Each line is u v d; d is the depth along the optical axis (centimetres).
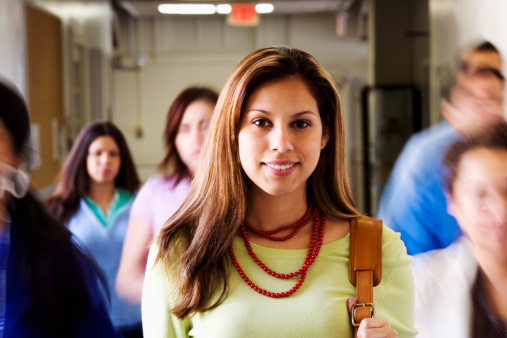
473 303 222
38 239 163
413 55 824
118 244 326
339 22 1005
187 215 143
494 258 214
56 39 565
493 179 217
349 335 133
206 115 291
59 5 577
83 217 328
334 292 135
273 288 135
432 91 482
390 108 795
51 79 545
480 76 231
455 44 392
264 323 131
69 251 166
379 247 140
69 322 165
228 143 136
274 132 131
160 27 1064
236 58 1070
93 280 172
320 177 147
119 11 1053
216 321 133
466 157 222
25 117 165
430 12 495
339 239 142
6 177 161
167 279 141
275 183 131
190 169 293
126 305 300
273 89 131
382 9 825
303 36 1059
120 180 345
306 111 132
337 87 142
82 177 334
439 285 228
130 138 1075
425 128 733
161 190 294
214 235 136
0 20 408
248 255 140
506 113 226
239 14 800
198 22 1067
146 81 1071
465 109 231
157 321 141
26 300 160
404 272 143
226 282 135
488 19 310
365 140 821
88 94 719
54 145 549
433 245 230
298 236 143
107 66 841
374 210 805
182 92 297
